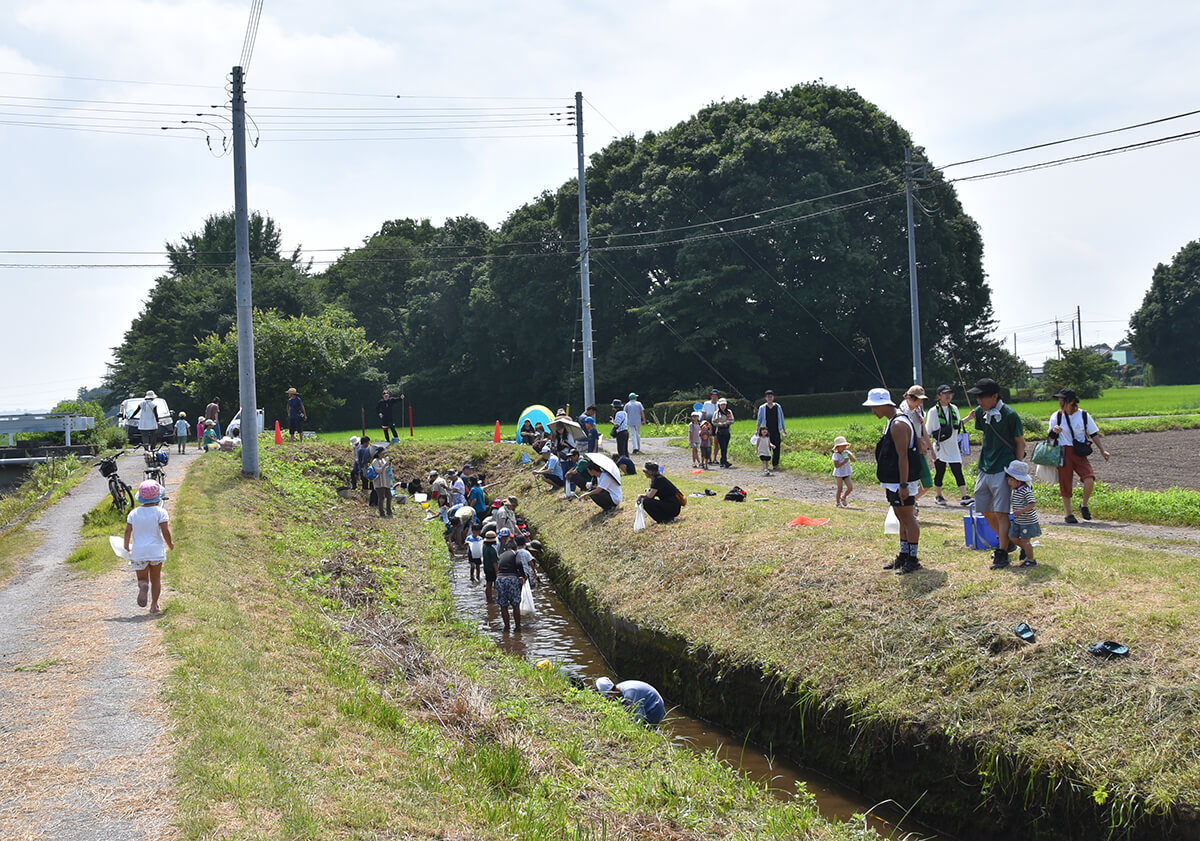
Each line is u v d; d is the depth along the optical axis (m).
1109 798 6.65
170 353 66.38
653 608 12.98
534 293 62.31
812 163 51.44
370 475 26.36
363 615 13.42
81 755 6.64
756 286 52.38
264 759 6.56
